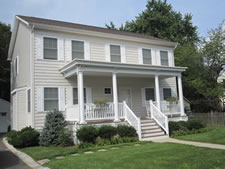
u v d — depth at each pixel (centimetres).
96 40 1516
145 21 3391
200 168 558
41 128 1245
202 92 2089
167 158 677
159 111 1359
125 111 1298
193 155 704
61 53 1374
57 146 1070
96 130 1083
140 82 1703
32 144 1117
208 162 607
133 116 1227
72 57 1409
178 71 1570
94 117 1201
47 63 1321
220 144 925
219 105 2236
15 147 1091
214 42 2084
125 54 1625
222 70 2186
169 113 1499
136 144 1020
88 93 1446
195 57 2164
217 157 661
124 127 1158
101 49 1526
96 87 1489
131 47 1666
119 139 1088
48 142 1084
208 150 774
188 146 875
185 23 3438
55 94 1323
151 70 1440
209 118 1778
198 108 2344
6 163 788
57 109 1312
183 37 3406
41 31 1329
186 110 2012
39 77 1282
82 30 1431
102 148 939
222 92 1991
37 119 1241
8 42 2712
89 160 706
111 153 806
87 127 1076
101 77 1520
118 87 1600
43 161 767
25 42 1454
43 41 1327
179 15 3506
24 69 1462
